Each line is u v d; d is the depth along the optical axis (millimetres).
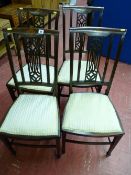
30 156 1490
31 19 1654
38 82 1388
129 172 1398
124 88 2178
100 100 1370
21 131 1155
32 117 1216
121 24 2355
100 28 1148
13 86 1523
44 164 1440
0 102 1945
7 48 1218
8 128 1168
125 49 2500
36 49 1205
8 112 1267
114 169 1415
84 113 1258
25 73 1562
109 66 2539
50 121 1198
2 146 1554
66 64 1749
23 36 1156
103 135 1169
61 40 2969
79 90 2150
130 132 1678
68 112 1271
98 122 1207
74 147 1560
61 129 1195
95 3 2340
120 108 1912
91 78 1410
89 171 1403
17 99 1369
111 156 1497
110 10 2305
